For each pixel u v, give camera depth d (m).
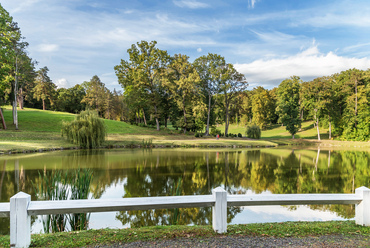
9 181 12.63
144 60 54.00
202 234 4.24
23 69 43.31
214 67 54.03
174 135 50.31
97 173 15.41
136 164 19.22
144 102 55.34
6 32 31.45
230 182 13.48
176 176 14.79
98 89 82.62
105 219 7.74
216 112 59.09
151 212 8.46
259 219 7.78
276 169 17.92
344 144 47.22
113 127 52.03
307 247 3.70
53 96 79.25
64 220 6.54
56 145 31.05
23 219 3.64
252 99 78.56
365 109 52.59
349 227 4.63
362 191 4.63
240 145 40.31
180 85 49.97
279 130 72.38
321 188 12.34
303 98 60.78
